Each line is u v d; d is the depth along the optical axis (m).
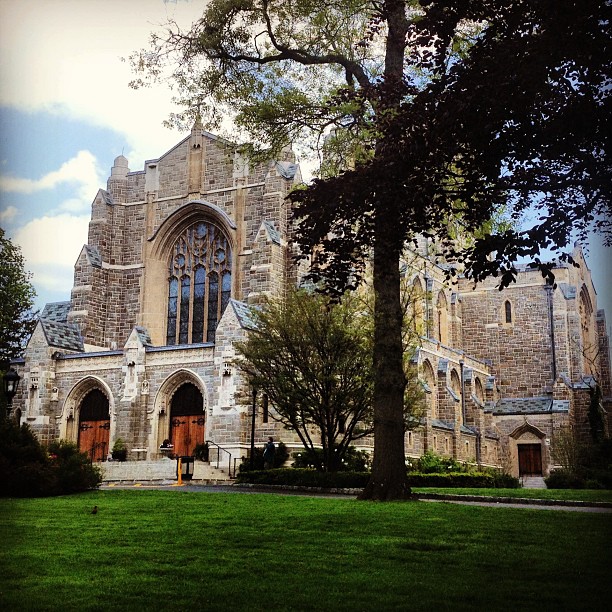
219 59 32.00
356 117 28.55
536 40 17.58
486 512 22.89
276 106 30.80
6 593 13.20
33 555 16.44
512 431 77.50
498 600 12.78
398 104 23.00
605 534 19.28
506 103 17.58
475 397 74.00
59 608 12.24
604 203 18.92
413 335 45.25
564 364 78.75
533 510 23.59
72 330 62.00
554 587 13.70
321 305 40.22
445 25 19.67
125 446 53.44
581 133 17.97
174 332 63.28
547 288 81.38
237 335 50.84
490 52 18.19
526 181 19.05
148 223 65.00
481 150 18.53
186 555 16.44
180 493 30.30
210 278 62.47
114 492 31.30
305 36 31.31
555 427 75.44
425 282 73.44
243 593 13.16
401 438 27.19
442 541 18.22
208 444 50.19
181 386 54.25
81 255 64.12
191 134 64.62
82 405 57.75
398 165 19.27
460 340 82.69
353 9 30.05
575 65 18.39
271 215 59.53
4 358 68.44
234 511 23.50
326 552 16.84
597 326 86.06
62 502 26.56
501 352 82.56
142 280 64.00
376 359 27.70
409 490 26.83
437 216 20.50
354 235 21.83
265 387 40.28
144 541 18.20
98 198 65.81
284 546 17.50
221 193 62.44
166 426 53.84
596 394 74.31
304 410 39.62
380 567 15.33
